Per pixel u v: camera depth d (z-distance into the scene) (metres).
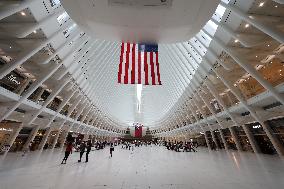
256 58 15.06
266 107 15.44
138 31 4.91
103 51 27.38
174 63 31.89
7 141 17.06
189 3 4.07
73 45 18.19
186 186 5.20
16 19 11.32
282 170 7.59
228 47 14.46
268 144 16.59
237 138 21.77
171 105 45.75
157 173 7.38
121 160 12.68
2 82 16.52
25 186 5.04
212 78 21.69
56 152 19.39
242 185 5.23
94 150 24.27
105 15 4.38
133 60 8.73
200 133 36.84
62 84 19.97
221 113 22.55
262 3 10.09
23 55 12.02
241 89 19.02
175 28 4.75
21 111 17.47
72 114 30.94
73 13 4.49
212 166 9.27
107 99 41.72
